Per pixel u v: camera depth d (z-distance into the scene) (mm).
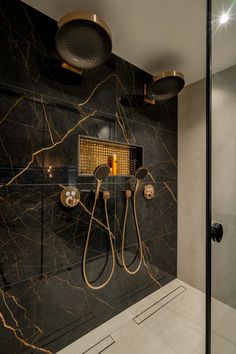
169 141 1662
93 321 1182
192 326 1245
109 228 1246
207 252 957
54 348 1022
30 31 921
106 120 1214
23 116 902
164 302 1457
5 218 862
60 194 1019
